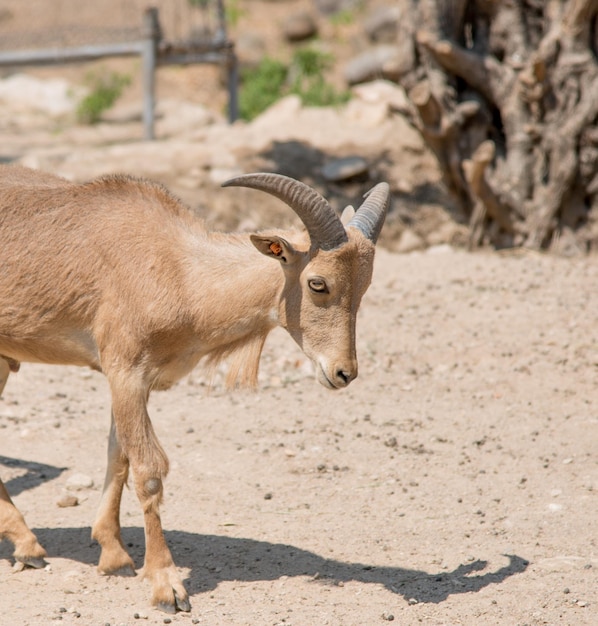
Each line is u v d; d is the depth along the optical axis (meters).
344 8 46.38
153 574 9.89
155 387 10.38
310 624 9.47
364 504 12.48
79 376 16.89
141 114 35.53
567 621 9.63
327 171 26.19
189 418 15.15
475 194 24.20
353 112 29.34
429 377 16.95
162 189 10.60
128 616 9.52
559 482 13.09
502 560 10.96
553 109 23.75
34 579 10.34
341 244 9.68
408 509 12.34
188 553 11.05
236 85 32.69
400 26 24.88
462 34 25.05
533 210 24.25
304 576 10.55
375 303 20.02
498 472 13.45
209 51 31.80
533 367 17.23
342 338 9.88
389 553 11.17
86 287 10.05
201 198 24.86
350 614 9.70
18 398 15.66
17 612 9.48
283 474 13.32
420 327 18.89
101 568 10.47
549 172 24.05
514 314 19.47
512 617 9.70
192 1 45.66
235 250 10.23
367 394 16.23
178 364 10.38
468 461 13.79
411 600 9.99
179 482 12.96
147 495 9.96
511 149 24.42
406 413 15.50
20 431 14.44
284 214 24.97
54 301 10.13
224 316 10.11
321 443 14.33
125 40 37.38
